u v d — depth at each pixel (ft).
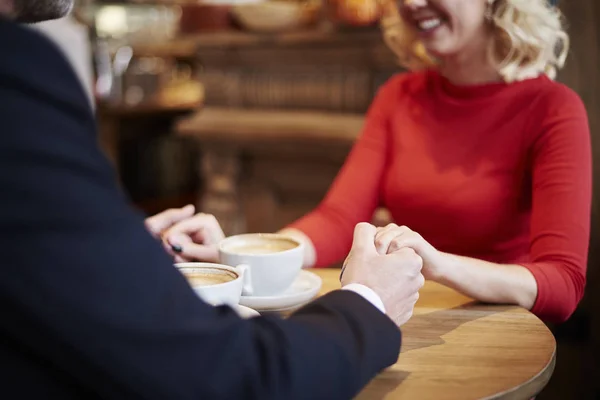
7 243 2.00
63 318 2.04
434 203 5.20
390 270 3.07
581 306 7.75
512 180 5.03
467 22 4.98
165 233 4.51
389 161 5.71
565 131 4.79
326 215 5.60
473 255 5.16
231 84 10.71
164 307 2.18
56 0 2.65
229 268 3.59
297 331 2.45
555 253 4.39
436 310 3.84
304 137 9.70
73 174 2.10
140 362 2.11
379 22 9.12
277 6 9.81
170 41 15.51
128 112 14.65
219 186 10.90
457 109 5.27
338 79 9.72
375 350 2.60
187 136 11.02
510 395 2.81
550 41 5.03
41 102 2.10
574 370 7.83
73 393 2.22
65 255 2.04
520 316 3.74
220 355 2.23
